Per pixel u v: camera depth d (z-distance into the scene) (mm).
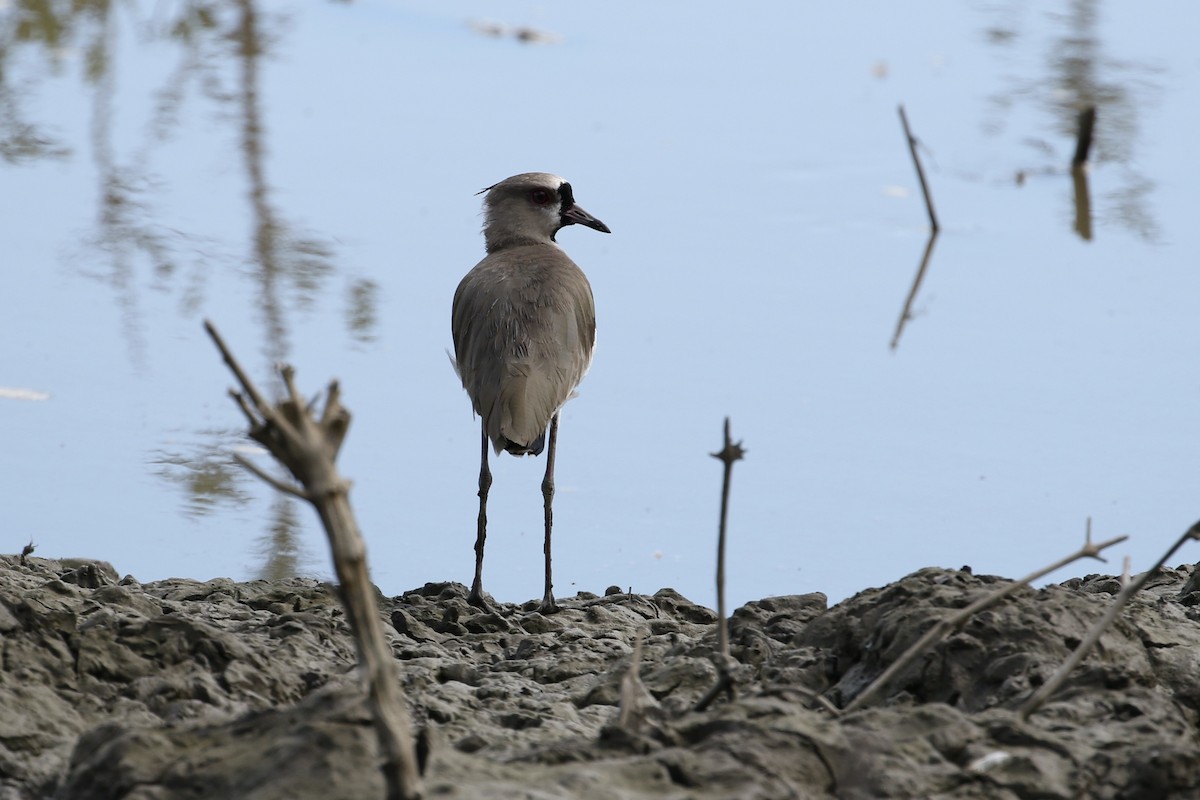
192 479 18203
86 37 37125
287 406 6629
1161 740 8516
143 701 9875
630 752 7738
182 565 16375
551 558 15016
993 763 8008
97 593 12391
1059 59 35438
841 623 10820
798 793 7344
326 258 24953
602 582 16094
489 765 7387
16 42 36469
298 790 6840
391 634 12508
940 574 11070
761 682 10391
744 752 7586
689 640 12305
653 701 9516
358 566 6531
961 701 9555
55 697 9703
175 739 7602
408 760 6484
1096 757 8266
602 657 11961
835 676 10406
